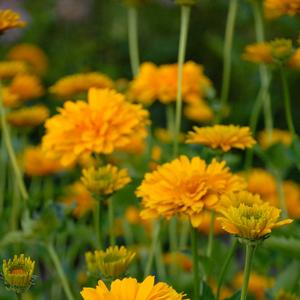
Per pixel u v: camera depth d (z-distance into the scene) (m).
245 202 0.82
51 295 1.34
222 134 0.98
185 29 1.13
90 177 0.95
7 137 1.10
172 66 1.30
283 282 1.15
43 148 1.02
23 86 1.37
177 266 1.25
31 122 1.30
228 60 1.36
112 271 0.84
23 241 1.10
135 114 1.02
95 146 1.00
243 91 2.10
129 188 1.16
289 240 1.04
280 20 1.77
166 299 0.71
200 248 1.30
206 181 0.87
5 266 0.79
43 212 1.07
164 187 0.87
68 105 1.04
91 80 1.24
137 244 1.41
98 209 0.96
